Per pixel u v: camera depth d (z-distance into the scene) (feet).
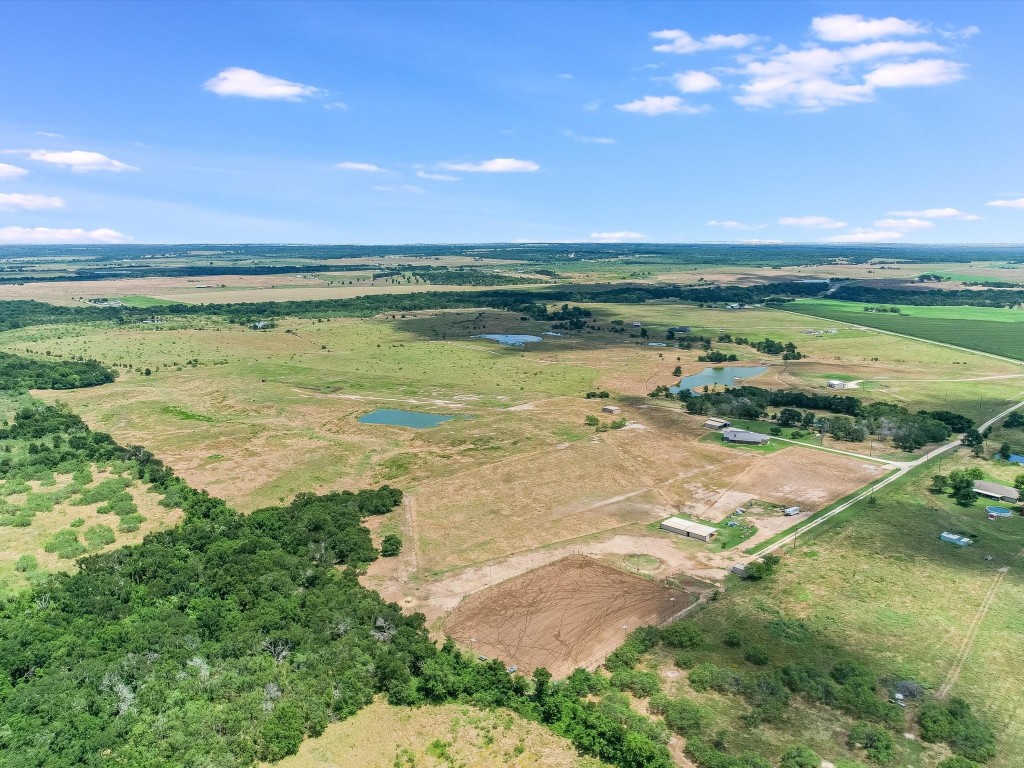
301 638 258.78
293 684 233.76
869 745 209.15
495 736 215.51
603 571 318.65
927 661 251.39
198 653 249.14
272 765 202.59
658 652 258.78
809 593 297.74
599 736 209.26
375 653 251.39
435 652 252.83
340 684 234.99
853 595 296.10
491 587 304.71
